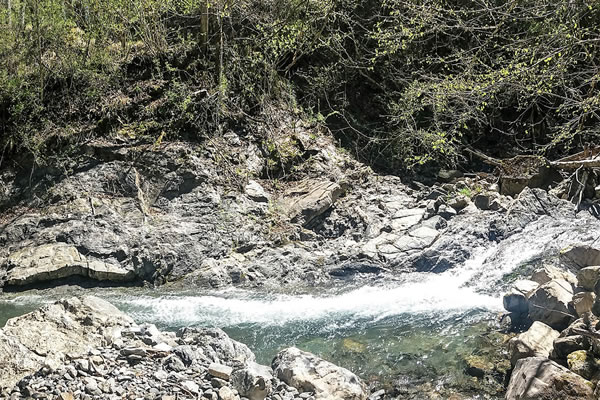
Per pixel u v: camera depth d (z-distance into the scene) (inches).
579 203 423.2
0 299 364.8
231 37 532.4
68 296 367.9
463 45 552.4
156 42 506.6
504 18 386.0
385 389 245.4
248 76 529.0
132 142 465.1
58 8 483.5
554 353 234.7
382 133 562.9
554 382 208.4
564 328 264.5
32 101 469.1
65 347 241.1
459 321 301.7
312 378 230.4
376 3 565.9
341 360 271.9
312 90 566.3
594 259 307.6
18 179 454.3
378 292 354.9
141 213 426.3
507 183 459.8
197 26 530.6
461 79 394.3
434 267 379.6
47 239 402.3
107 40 503.5
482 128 576.7
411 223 424.8
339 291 362.0
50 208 430.0
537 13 369.1
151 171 449.4
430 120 558.3
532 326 255.3
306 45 556.7
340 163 509.4
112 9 492.1
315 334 300.8
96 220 413.7
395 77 561.9
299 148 510.9
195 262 396.5
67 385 207.5
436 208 437.4
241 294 366.0
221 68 504.1
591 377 216.8
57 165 452.4
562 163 450.3
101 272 380.8
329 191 454.0
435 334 289.3
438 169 534.9
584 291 271.9
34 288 377.7
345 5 558.6
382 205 457.4
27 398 201.8
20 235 410.9
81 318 261.4
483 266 370.9
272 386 225.5
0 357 224.7
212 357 242.1
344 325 309.9
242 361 244.5
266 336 301.1
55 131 466.3
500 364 254.1
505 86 405.1
